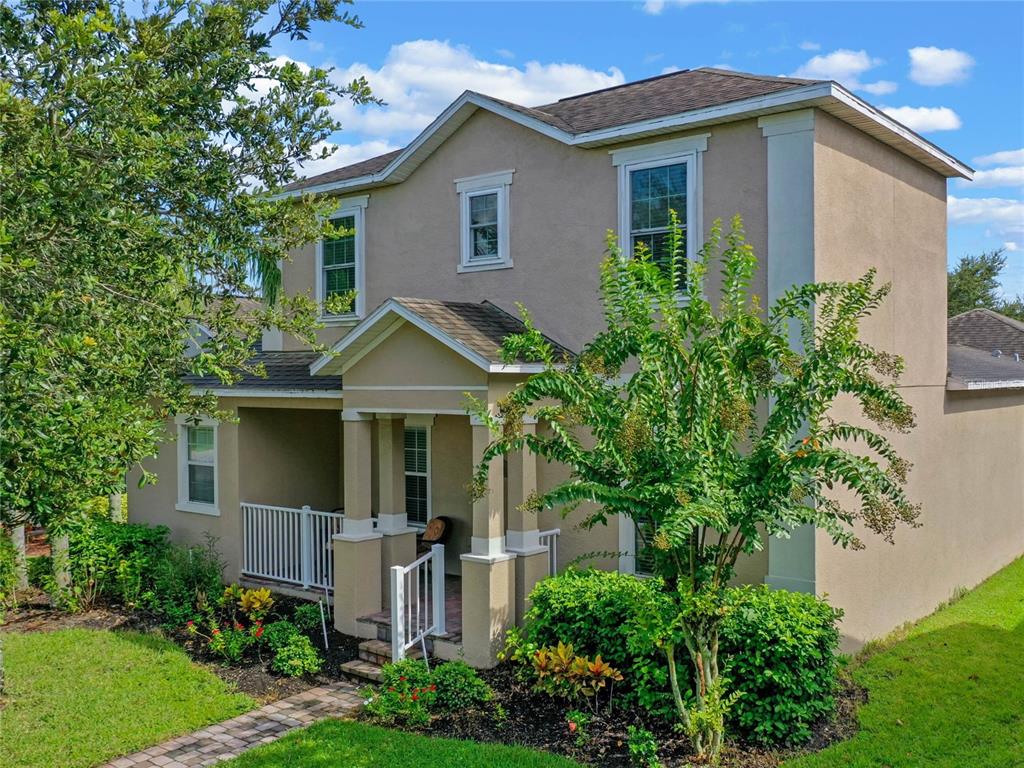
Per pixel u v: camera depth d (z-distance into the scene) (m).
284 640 11.41
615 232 12.14
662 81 14.58
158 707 9.70
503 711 9.17
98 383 7.18
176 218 9.67
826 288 8.05
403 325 11.75
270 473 15.59
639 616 8.16
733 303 8.21
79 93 7.26
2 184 6.75
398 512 13.21
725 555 8.00
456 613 12.33
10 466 6.30
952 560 14.34
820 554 10.30
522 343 8.58
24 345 6.11
